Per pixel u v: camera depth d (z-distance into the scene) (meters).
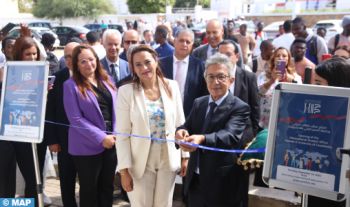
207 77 2.95
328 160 2.07
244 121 2.93
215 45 5.53
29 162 3.85
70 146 3.60
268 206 3.92
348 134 2.01
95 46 6.54
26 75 3.10
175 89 3.27
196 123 3.04
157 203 3.23
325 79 2.31
